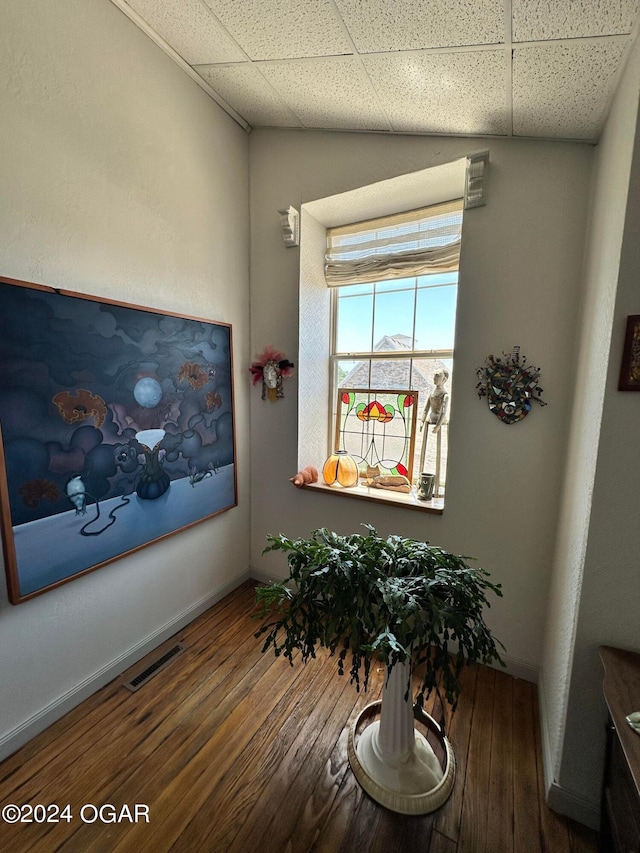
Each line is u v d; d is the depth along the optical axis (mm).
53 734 1417
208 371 2018
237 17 1306
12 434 1243
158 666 1764
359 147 1894
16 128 1210
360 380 2367
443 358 2082
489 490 1722
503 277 1613
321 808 1187
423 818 1160
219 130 1997
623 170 1012
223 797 1216
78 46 1354
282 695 1611
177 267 1820
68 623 1491
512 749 1389
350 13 1129
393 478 2137
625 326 980
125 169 1552
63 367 1370
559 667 1295
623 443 1004
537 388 1585
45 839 1106
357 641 1030
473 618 1079
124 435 1605
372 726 1375
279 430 2305
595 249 1297
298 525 2322
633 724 835
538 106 1312
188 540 2031
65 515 1412
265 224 2211
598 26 950
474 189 1616
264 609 1203
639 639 1038
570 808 1155
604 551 1048
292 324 2189
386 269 2148
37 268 1295
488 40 1088
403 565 1175
